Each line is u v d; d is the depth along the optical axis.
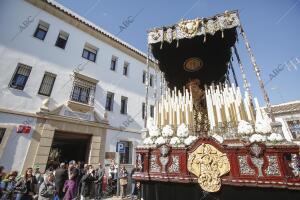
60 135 11.41
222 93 4.84
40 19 11.72
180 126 4.00
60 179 7.37
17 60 10.04
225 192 2.99
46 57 11.34
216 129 4.20
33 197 6.43
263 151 2.96
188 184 3.27
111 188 10.98
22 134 9.30
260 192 2.81
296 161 2.91
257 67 4.05
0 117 8.83
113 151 13.14
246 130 3.51
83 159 13.12
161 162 3.58
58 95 11.29
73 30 13.46
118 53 16.39
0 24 9.78
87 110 12.32
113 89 14.82
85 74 13.20
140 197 3.78
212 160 3.19
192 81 7.05
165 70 7.07
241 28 4.76
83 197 8.32
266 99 3.68
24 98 9.84
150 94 17.84
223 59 6.59
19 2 10.91
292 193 2.64
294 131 15.57
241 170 3.00
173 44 6.14
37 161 9.38
